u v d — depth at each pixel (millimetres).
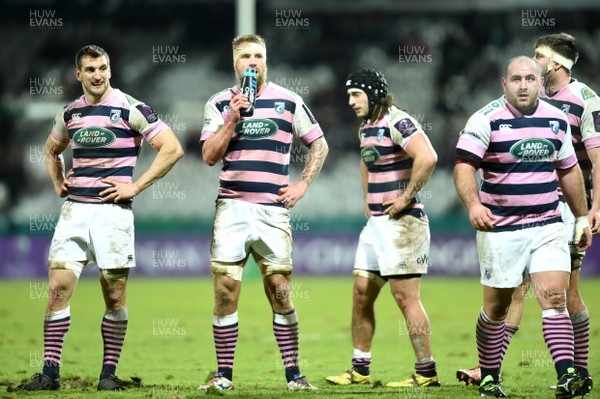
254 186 24062
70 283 24203
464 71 102688
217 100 24672
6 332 43844
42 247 83938
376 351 37312
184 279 81938
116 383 24375
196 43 112125
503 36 106188
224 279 24062
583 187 22719
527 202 21766
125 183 24328
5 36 109688
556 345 21375
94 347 37938
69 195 24625
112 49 110375
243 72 24062
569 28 106062
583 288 69500
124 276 24516
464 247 82312
